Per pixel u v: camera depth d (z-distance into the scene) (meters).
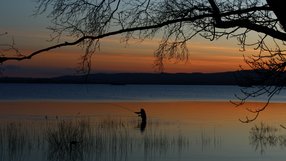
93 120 53.22
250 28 5.58
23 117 57.66
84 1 6.14
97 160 27.48
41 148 30.33
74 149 29.81
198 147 33.53
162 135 39.81
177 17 6.18
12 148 29.95
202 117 62.69
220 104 100.31
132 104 96.81
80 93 183.75
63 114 64.06
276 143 35.31
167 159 28.38
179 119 59.19
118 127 45.00
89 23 6.20
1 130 38.75
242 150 32.25
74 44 5.65
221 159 28.48
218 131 43.88
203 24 6.11
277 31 5.48
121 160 27.52
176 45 6.68
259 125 48.91
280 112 71.44
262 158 28.88
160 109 81.12
